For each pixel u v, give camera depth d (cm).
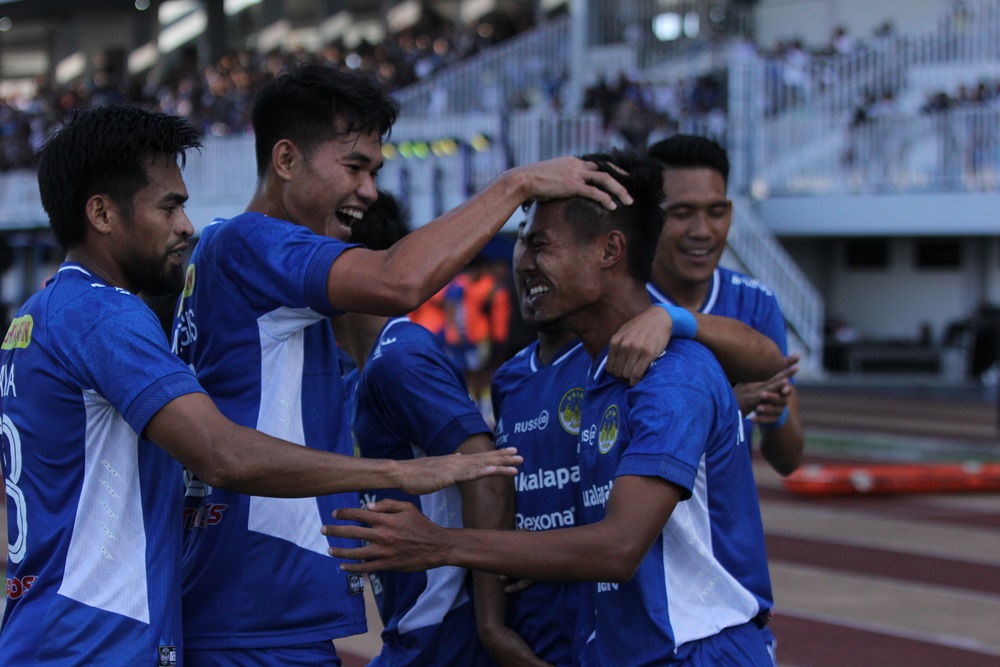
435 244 249
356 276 249
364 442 321
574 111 2039
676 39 2369
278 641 265
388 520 242
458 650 308
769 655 270
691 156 355
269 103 271
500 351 1420
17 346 253
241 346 266
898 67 2016
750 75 1908
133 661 240
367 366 313
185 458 238
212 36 3209
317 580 269
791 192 1912
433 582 307
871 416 1501
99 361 239
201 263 273
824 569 689
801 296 1828
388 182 1991
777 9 2467
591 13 2397
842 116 1917
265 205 277
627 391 261
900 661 517
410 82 2448
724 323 287
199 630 264
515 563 241
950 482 943
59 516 245
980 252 2106
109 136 249
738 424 267
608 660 262
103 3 3209
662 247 361
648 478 244
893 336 2180
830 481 920
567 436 292
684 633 252
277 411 267
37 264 2611
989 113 1777
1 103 3216
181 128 258
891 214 1836
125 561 244
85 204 253
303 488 238
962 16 1991
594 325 275
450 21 2942
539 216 272
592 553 240
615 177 272
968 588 646
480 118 1911
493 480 296
